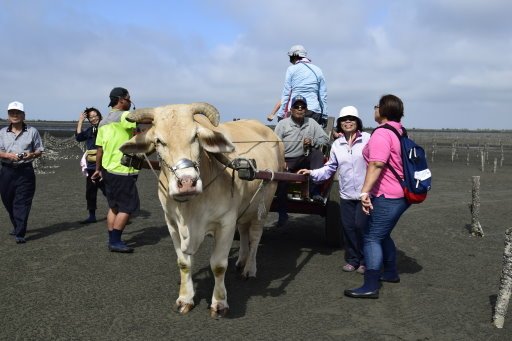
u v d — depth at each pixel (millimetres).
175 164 4324
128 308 5371
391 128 5539
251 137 6195
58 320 5039
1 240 8383
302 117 7605
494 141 57938
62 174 19203
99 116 9492
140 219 10398
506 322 5145
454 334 4852
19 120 8055
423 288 6195
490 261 7473
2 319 5055
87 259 7254
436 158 33188
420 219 10883
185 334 4746
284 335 4773
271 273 6746
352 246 6789
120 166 7363
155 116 4602
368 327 4992
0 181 8086
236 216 5211
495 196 14828
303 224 10094
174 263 7098
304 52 9086
